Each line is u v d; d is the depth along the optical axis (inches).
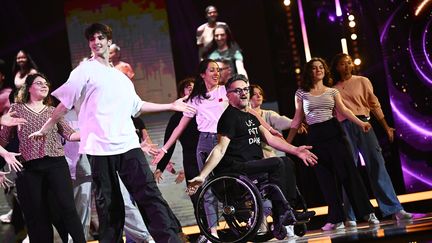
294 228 250.8
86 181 269.1
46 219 235.1
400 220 270.5
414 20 352.5
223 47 408.2
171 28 448.1
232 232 241.9
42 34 450.9
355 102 285.4
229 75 366.9
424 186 353.1
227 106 252.4
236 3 437.7
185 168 271.7
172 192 338.6
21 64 394.0
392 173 357.7
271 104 402.3
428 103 351.9
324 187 272.2
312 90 273.3
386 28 358.0
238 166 233.1
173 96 444.8
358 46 369.7
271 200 233.6
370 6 365.4
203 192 233.5
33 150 233.1
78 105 211.5
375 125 359.6
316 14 392.8
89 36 211.9
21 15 450.9
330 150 269.4
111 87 209.3
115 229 208.5
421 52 351.9
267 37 431.5
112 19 445.7
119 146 208.4
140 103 216.4
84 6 445.4
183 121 260.7
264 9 415.5
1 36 449.7
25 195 234.1
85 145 207.9
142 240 262.1
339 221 270.5
